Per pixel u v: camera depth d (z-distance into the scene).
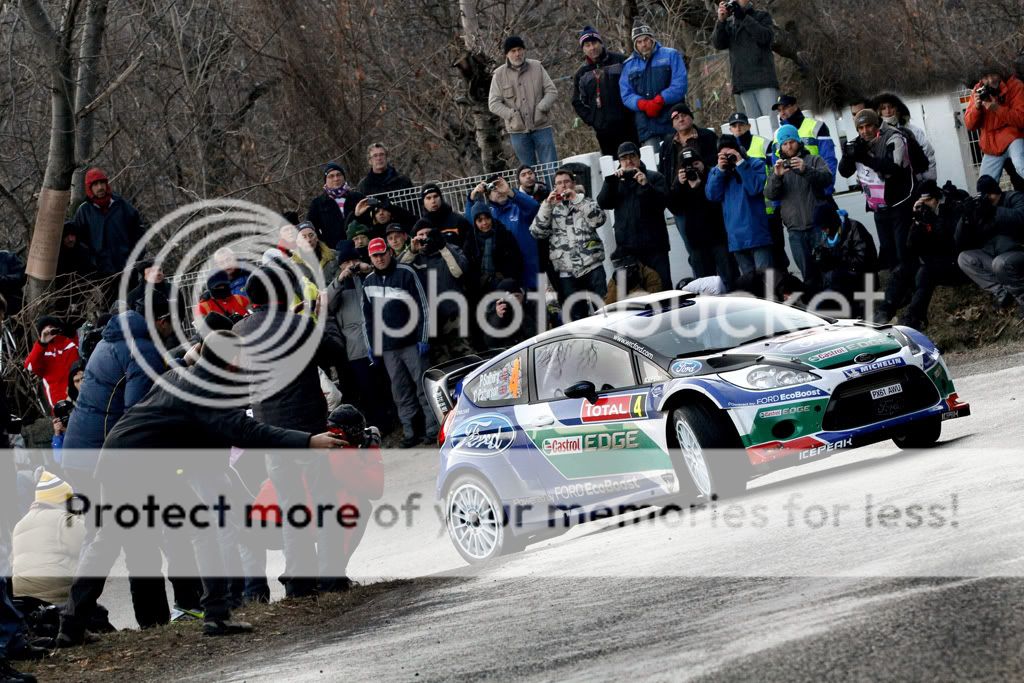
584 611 25.00
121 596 47.97
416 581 35.19
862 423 33.62
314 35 89.69
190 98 89.38
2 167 82.19
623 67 63.09
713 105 83.25
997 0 64.69
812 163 56.28
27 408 60.97
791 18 69.56
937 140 63.91
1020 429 34.31
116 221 63.72
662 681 18.58
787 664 18.25
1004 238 53.09
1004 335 53.53
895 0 65.62
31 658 30.92
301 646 28.25
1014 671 16.42
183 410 30.05
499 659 22.27
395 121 92.44
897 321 56.09
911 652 17.83
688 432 34.09
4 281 57.03
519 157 65.44
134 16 84.81
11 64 78.38
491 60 78.50
